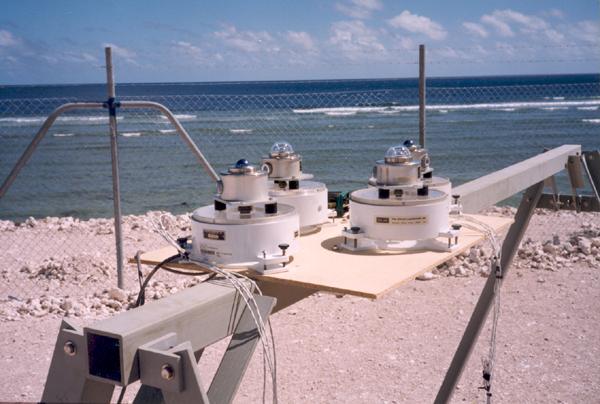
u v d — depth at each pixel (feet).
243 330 6.86
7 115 183.11
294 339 18.88
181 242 8.76
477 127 141.90
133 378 5.72
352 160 94.79
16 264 27.27
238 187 8.35
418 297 21.84
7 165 95.09
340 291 7.22
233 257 7.96
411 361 17.20
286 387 15.96
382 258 8.55
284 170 10.48
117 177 20.95
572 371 16.34
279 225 8.10
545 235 29.17
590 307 20.34
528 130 134.62
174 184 78.23
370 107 196.75
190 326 6.29
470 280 23.21
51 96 310.04
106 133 135.95
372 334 19.06
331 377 16.43
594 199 15.25
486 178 12.65
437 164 88.89
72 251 29.27
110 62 19.65
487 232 9.86
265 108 198.49
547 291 21.84
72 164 96.89
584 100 226.17
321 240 9.68
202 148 109.09
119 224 21.48
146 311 6.13
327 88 387.75
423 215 8.88
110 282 23.79
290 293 8.60
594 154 14.61
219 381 6.57
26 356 17.42
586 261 24.66
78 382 5.93
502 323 19.43
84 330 5.77
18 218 59.06
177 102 241.76
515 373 16.33
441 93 284.20
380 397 15.30
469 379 16.16
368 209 8.98
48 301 21.33
